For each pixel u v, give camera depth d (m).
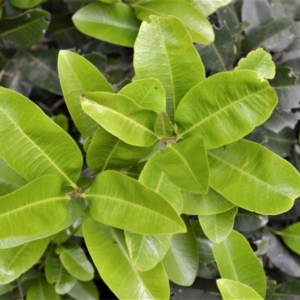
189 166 0.41
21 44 0.56
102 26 0.53
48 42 0.63
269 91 0.39
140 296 0.44
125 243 0.45
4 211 0.40
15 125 0.41
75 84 0.45
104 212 0.42
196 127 0.43
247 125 0.40
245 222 0.58
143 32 0.43
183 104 0.42
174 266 0.51
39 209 0.42
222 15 0.61
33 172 0.43
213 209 0.45
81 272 0.54
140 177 0.42
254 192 0.43
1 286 0.59
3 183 0.48
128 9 0.53
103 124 0.39
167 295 0.44
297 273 0.62
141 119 0.42
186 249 0.51
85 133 0.46
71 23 0.61
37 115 0.41
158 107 0.42
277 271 0.64
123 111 0.40
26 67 0.59
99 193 0.43
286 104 0.59
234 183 0.44
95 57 0.59
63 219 0.43
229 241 0.50
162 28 0.43
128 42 0.53
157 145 0.44
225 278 0.50
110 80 0.64
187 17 0.51
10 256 0.49
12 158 0.41
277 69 0.59
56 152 0.43
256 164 0.43
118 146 0.43
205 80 0.40
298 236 0.61
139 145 0.42
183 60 0.43
